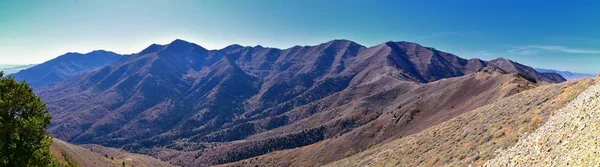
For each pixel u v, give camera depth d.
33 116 21.94
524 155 22.14
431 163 34.72
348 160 68.94
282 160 145.00
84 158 116.44
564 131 20.38
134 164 185.50
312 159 136.88
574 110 22.11
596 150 15.01
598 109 18.84
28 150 21.09
